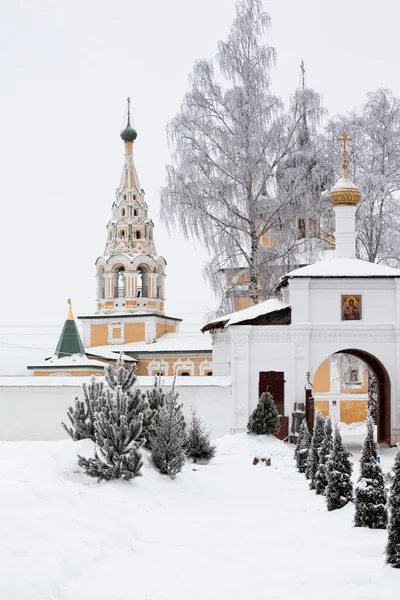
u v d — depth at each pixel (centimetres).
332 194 2936
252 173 3400
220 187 3416
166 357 4984
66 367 4072
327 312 2734
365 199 3278
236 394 2741
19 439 2959
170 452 1680
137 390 1767
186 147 3475
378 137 3381
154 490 1508
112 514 1162
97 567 880
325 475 1546
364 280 2736
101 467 1480
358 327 2723
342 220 2931
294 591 780
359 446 2803
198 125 3478
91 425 1756
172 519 1277
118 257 5222
